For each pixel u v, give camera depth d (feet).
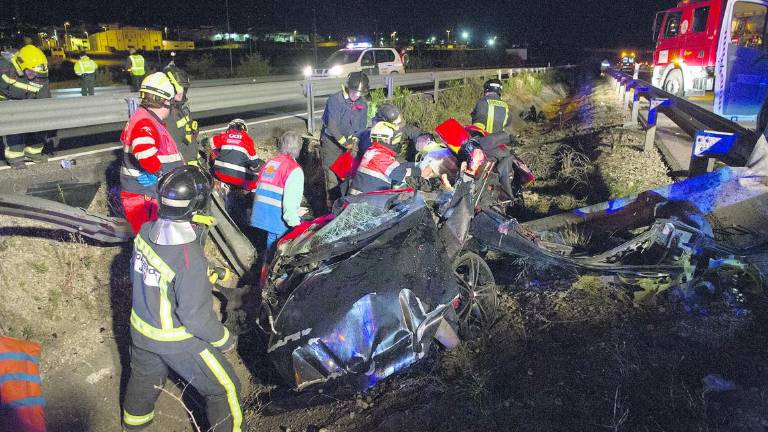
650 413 10.31
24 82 22.56
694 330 12.45
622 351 12.02
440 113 39.19
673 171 26.00
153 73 12.93
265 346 13.69
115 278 15.05
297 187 14.23
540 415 10.71
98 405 12.21
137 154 12.35
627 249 15.70
